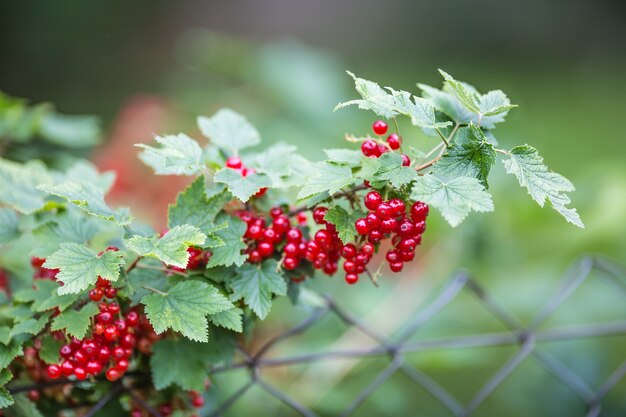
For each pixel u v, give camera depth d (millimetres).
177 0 3789
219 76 1926
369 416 1345
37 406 986
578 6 4633
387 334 1404
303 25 4312
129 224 918
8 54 3250
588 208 1616
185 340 949
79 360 896
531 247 1628
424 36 4383
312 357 1044
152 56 3613
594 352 1473
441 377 1551
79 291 867
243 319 967
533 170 877
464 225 1520
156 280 923
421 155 902
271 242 919
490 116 928
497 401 1509
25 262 1060
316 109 1765
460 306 1520
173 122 1722
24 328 904
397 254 896
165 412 1000
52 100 3232
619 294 1525
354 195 917
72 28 3400
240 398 1229
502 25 4488
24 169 1009
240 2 4094
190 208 919
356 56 4133
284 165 940
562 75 4090
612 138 3000
